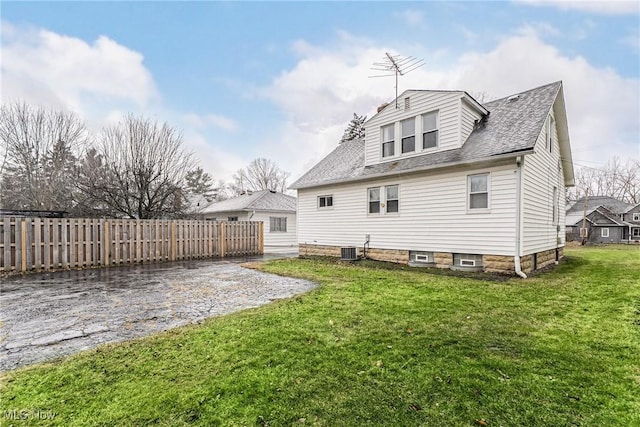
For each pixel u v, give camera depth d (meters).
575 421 2.11
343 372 2.79
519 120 9.43
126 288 6.70
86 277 8.16
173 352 3.21
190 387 2.53
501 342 3.50
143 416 2.15
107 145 16.95
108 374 2.74
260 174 50.75
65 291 6.39
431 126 10.50
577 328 3.97
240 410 2.23
